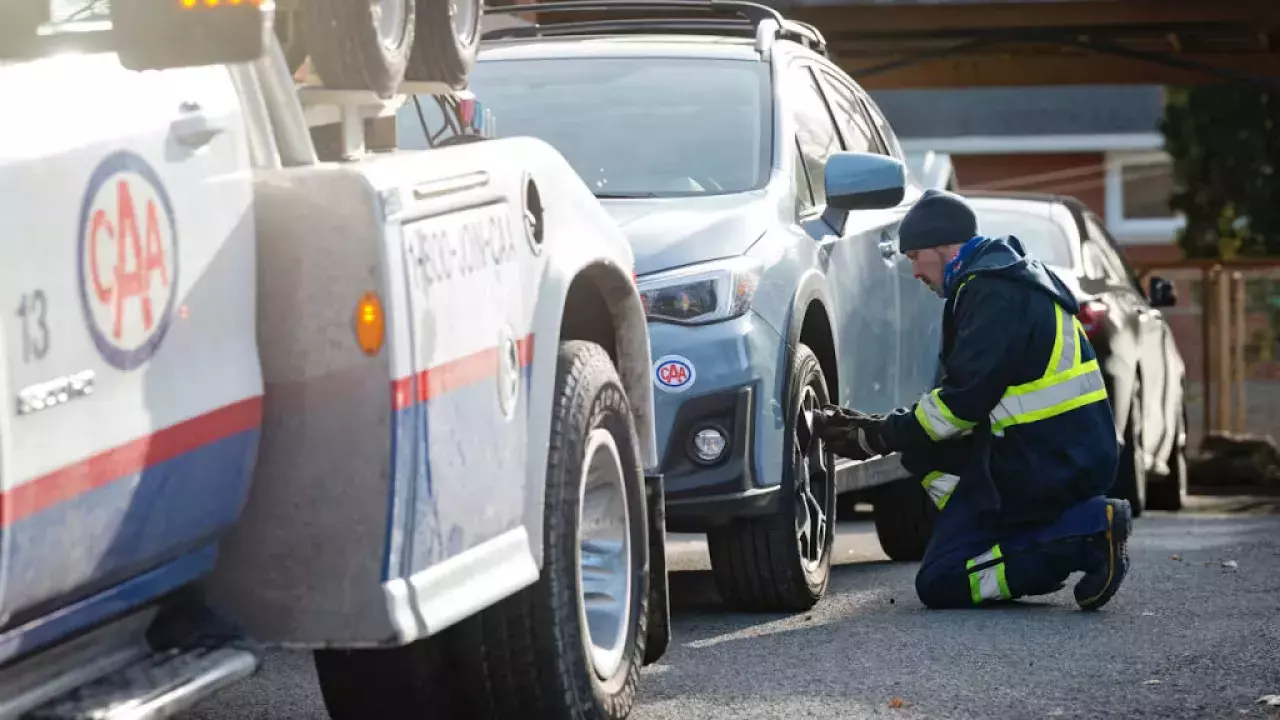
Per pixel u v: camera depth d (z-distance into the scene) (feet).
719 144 68.33
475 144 39.63
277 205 33.17
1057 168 348.38
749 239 62.75
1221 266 168.96
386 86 39.04
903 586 71.15
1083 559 62.59
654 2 76.84
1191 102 258.98
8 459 26.55
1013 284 62.85
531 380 39.99
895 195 68.39
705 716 46.65
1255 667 52.13
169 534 31.07
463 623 40.73
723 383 59.82
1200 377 171.22
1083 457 62.54
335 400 33.24
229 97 33.04
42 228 27.58
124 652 32.22
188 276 31.12
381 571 33.58
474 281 36.65
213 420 31.63
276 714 47.57
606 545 45.47
